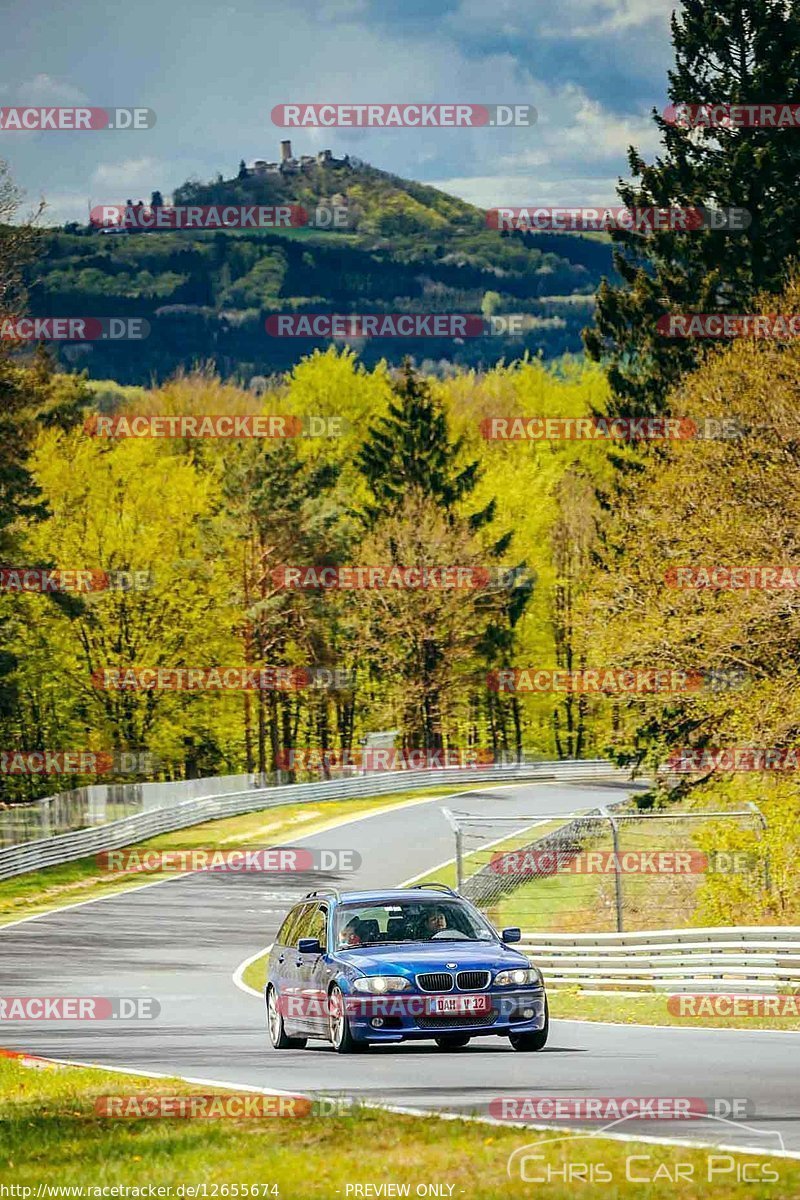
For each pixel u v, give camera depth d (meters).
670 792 95.25
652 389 131.50
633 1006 57.28
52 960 86.44
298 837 142.88
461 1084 33.34
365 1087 33.41
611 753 97.12
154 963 85.31
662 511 91.06
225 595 189.88
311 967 42.81
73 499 186.00
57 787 196.38
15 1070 40.03
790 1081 32.88
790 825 82.62
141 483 188.75
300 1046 45.38
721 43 130.38
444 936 43.09
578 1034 46.66
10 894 115.12
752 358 93.06
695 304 130.12
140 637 186.62
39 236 140.62
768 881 83.31
